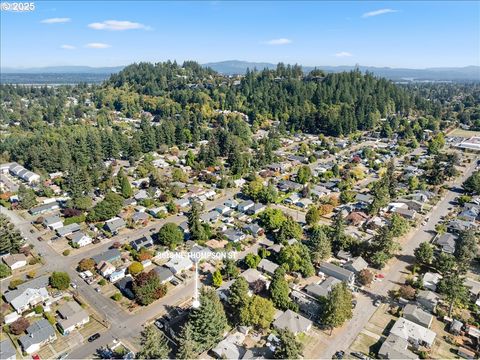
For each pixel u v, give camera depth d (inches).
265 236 3774.6
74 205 4274.1
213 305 2298.2
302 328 2411.4
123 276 3075.8
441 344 2343.8
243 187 5014.8
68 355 2250.2
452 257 3102.9
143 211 4382.4
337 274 2999.5
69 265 3265.3
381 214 4301.2
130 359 2160.4
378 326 2506.2
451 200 4817.9
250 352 2207.2
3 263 3233.3
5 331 2444.6
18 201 4621.1
